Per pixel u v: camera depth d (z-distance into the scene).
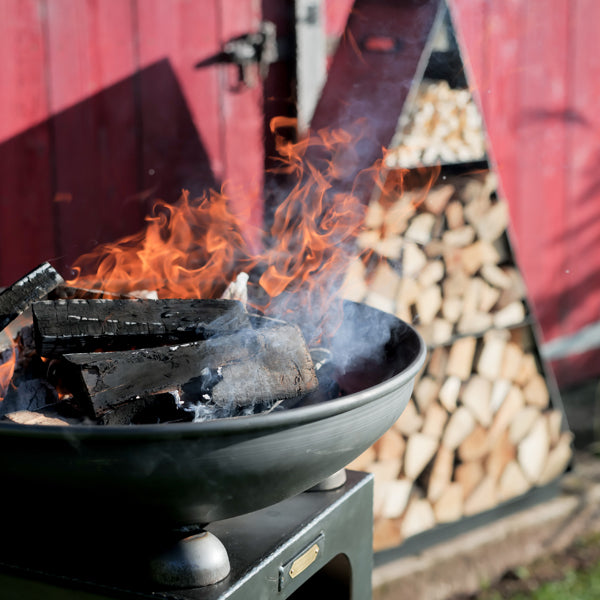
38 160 2.22
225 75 2.52
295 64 2.60
